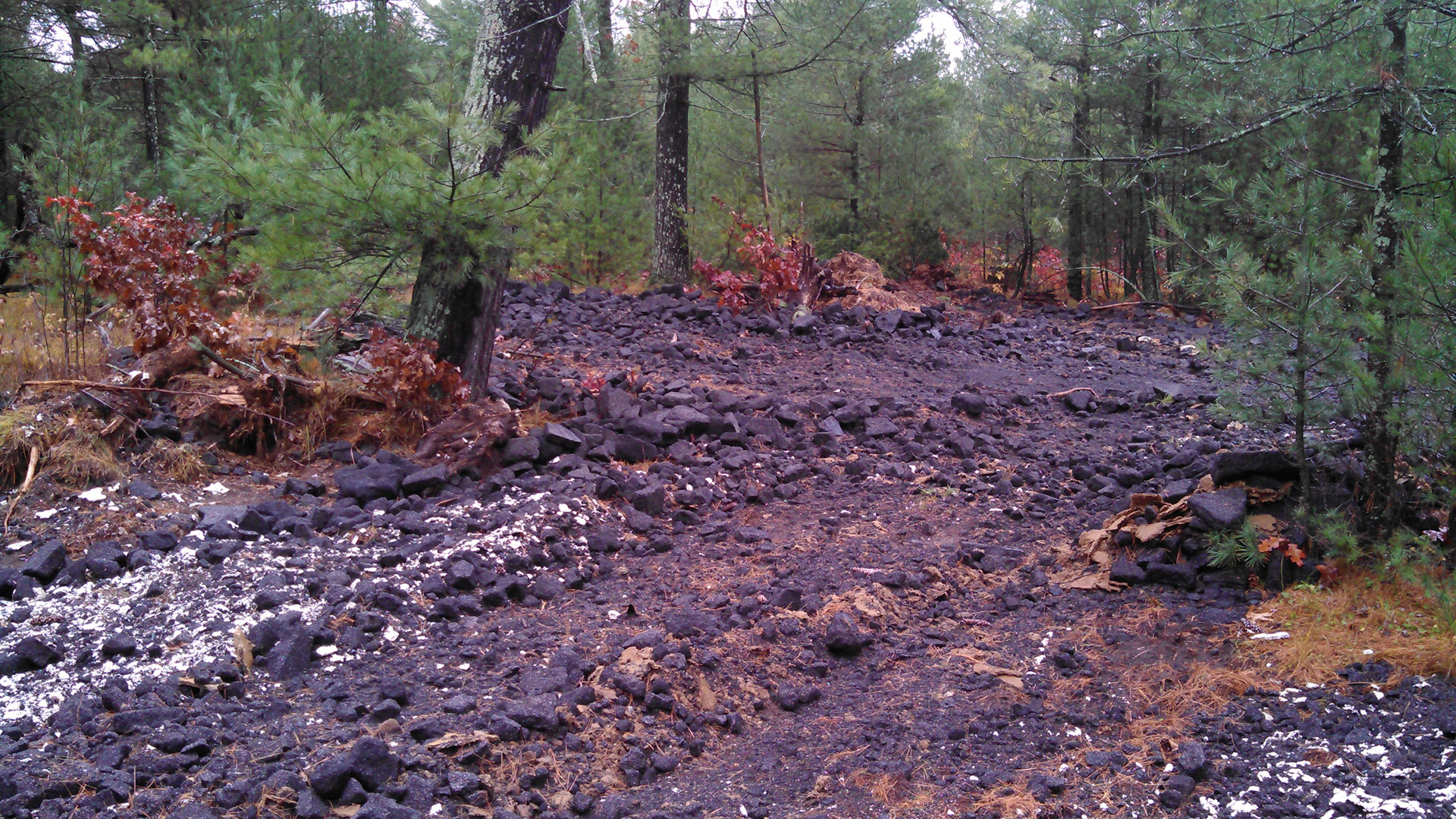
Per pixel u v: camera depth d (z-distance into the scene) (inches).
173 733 130.0
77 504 197.6
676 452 261.7
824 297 513.0
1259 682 150.3
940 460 275.0
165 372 240.7
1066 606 185.6
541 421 265.6
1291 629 162.9
